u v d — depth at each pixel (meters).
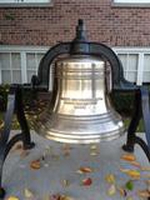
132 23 6.46
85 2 6.35
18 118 2.59
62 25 6.48
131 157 2.63
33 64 6.81
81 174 2.34
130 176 2.30
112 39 6.52
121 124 1.98
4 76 6.97
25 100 4.55
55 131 1.82
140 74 6.71
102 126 1.86
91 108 1.89
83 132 1.79
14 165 2.49
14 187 2.15
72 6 6.37
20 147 2.84
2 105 5.15
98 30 6.48
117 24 6.45
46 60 1.98
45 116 2.01
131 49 6.57
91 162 2.55
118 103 5.02
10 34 6.64
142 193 2.06
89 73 1.86
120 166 2.47
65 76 1.89
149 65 6.73
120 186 2.16
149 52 6.59
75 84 1.88
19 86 2.24
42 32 6.56
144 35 6.52
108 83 2.05
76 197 2.02
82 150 2.80
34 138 3.07
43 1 6.48
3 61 6.86
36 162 2.53
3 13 6.52
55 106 1.96
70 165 2.49
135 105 2.46
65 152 2.75
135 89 2.08
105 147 2.87
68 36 6.52
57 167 2.46
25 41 6.65
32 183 2.21
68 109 1.89
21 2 6.43
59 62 1.91
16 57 6.81
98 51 1.93
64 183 2.20
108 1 6.33
